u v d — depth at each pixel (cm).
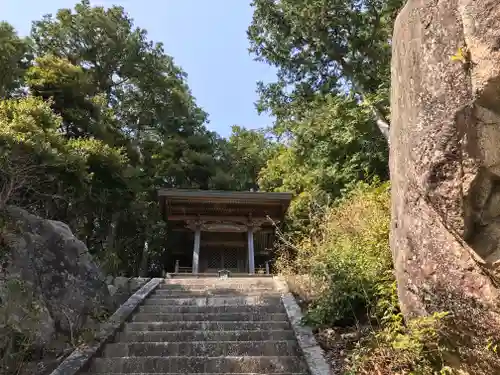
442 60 348
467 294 345
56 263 651
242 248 1877
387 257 585
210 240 1838
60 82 1514
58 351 534
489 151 316
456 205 331
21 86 1532
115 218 1720
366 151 1487
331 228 794
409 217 414
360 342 504
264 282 998
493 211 327
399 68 445
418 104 377
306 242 841
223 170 2658
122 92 2469
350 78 1709
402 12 451
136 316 688
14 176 707
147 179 2202
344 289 591
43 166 884
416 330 395
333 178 1567
